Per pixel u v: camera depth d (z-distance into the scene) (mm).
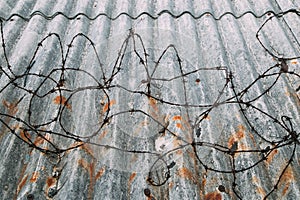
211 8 2832
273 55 2334
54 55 2279
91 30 2576
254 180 1572
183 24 2635
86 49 2369
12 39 2414
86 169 1605
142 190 1535
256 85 2062
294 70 2197
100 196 1501
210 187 1581
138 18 2699
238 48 2383
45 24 2605
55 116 1819
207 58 2340
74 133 1768
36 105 1884
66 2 2818
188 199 1492
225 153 1715
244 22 2691
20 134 1720
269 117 1865
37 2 2807
